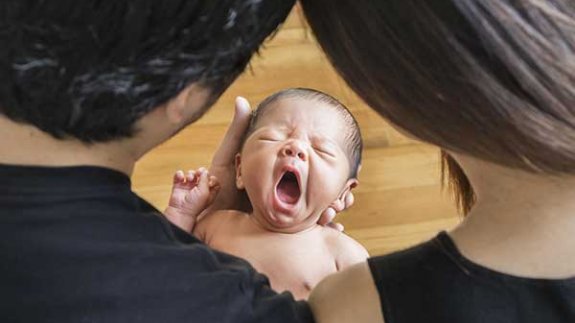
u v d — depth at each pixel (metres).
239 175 1.19
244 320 0.64
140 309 0.59
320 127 1.18
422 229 1.48
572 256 0.54
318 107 1.20
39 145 0.56
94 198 0.58
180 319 0.60
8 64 0.52
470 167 0.55
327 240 1.20
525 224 0.54
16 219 0.56
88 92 0.53
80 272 0.57
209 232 1.20
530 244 0.54
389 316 0.58
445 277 0.56
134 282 0.58
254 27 0.54
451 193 1.04
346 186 1.22
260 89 1.71
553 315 0.54
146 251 0.59
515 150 0.50
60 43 0.51
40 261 0.56
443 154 0.75
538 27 0.48
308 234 1.19
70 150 0.57
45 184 0.56
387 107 0.53
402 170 1.56
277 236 1.17
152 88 0.54
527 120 0.48
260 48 0.60
